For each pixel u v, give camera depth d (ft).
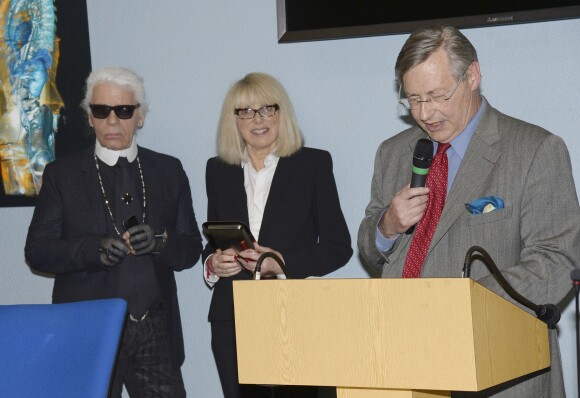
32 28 13.53
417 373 5.52
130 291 10.85
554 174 7.49
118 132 11.13
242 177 11.30
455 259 7.70
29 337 7.16
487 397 7.47
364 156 12.21
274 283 5.97
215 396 13.07
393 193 8.43
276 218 10.96
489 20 11.25
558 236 7.36
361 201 12.25
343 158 12.30
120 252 10.43
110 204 11.12
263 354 6.01
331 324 5.78
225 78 12.85
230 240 10.16
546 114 11.34
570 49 11.21
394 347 5.58
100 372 6.68
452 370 5.42
